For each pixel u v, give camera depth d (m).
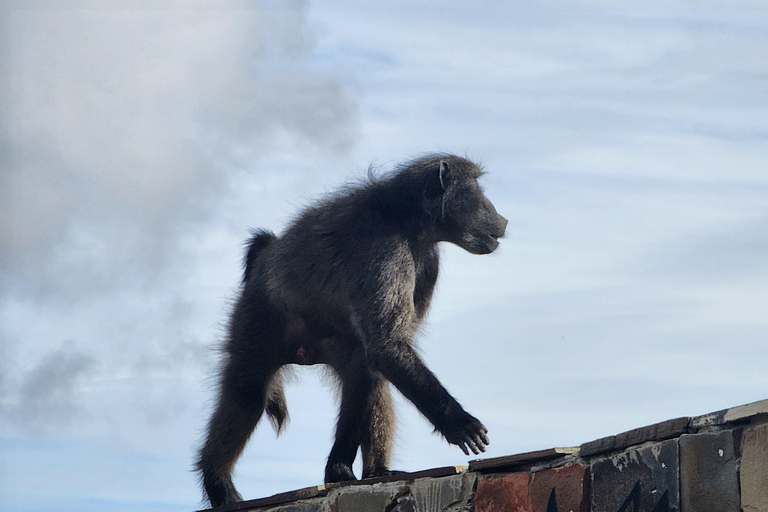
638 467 7.73
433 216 13.27
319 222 13.34
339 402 14.73
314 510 11.16
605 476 8.04
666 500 7.42
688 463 7.28
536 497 8.69
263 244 14.73
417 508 9.98
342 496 10.85
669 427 7.48
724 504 6.94
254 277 14.21
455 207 13.44
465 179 13.68
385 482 10.41
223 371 14.16
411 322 12.50
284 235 13.91
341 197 13.41
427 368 11.97
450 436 11.31
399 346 12.05
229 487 13.88
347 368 13.34
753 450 6.77
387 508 10.29
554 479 8.54
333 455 12.86
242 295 14.41
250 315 14.00
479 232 13.59
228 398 13.91
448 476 9.73
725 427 7.08
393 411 13.25
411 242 13.18
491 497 9.16
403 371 11.87
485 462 9.24
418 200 13.19
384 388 13.09
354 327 12.61
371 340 12.21
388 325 12.17
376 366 12.18
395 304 12.29
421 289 13.79
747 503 6.76
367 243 12.61
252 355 13.91
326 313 13.23
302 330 13.77
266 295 13.91
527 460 8.83
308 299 13.29
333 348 13.77
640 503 7.64
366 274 12.41
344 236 12.86
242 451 14.06
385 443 13.09
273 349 13.96
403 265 12.56
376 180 13.56
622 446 7.92
